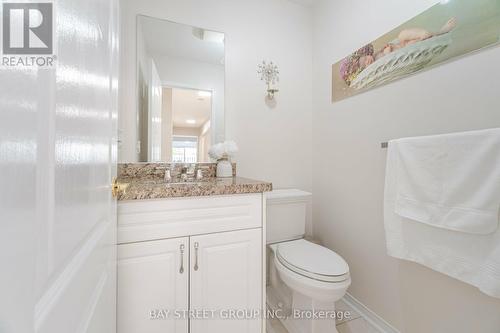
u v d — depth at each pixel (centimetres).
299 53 187
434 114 105
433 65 105
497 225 76
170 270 94
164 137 148
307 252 129
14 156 23
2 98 22
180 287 95
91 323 50
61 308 34
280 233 158
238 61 166
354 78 150
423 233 99
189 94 154
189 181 135
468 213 82
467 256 84
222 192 102
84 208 45
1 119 21
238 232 106
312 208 191
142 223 90
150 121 145
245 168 171
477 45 90
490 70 87
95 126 52
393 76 124
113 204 75
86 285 47
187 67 153
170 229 94
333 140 169
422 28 109
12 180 23
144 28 143
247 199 108
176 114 151
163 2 147
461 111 95
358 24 146
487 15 87
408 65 116
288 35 183
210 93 159
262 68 174
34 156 27
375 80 135
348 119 155
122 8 136
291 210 160
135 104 141
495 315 84
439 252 93
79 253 43
